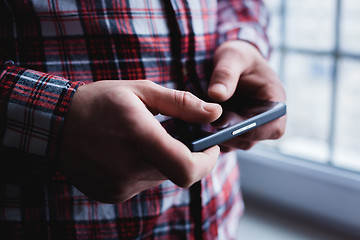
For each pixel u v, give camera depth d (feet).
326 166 2.84
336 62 2.81
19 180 1.17
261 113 1.27
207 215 1.61
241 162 3.25
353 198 2.68
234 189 1.93
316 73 2.96
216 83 1.35
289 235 2.86
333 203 2.80
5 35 1.28
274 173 3.06
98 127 0.95
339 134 2.96
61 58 1.30
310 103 3.08
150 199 1.41
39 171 1.09
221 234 1.74
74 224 1.36
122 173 0.97
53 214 1.34
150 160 0.93
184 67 1.46
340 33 2.72
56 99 1.01
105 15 1.28
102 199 1.04
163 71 1.42
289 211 3.07
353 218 2.72
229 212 1.85
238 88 1.57
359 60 2.69
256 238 2.85
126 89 0.99
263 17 1.91
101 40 1.30
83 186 1.05
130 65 1.34
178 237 1.56
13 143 1.07
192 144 1.03
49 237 1.35
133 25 1.32
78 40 1.29
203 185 1.56
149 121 0.92
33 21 1.27
